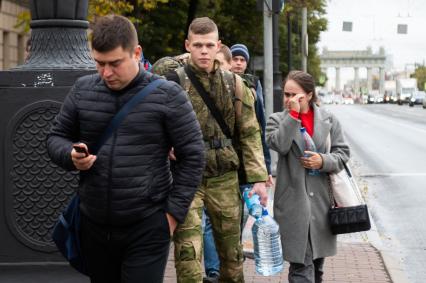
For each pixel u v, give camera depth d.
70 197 7.92
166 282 8.77
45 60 8.00
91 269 5.45
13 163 7.90
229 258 7.12
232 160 6.88
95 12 19.53
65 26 8.07
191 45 6.78
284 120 7.09
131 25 5.05
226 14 39.28
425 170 23.52
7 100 7.86
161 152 5.23
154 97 5.16
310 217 7.14
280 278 9.11
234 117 6.91
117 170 5.08
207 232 8.66
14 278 7.75
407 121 64.50
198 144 5.29
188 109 5.27
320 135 7.18
